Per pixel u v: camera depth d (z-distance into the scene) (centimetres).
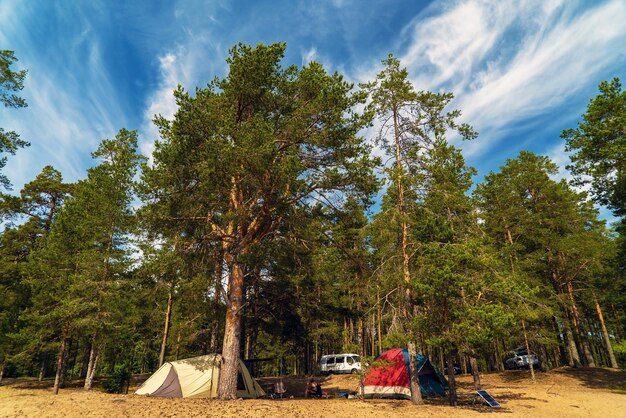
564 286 3052
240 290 1558
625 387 2116
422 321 1454
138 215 1541
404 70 1828
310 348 4328
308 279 2289
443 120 1709
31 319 2247
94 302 1970
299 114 1480
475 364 2208
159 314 2780
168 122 1500
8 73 1516
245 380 1823
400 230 1669
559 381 2395
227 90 1563
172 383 1642
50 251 2159
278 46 1591
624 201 2106
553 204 2977
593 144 2022
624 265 2420
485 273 1472
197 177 1499
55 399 1296
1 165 1570
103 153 2488
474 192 3105
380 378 1850
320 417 1120
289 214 1542
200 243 1634
